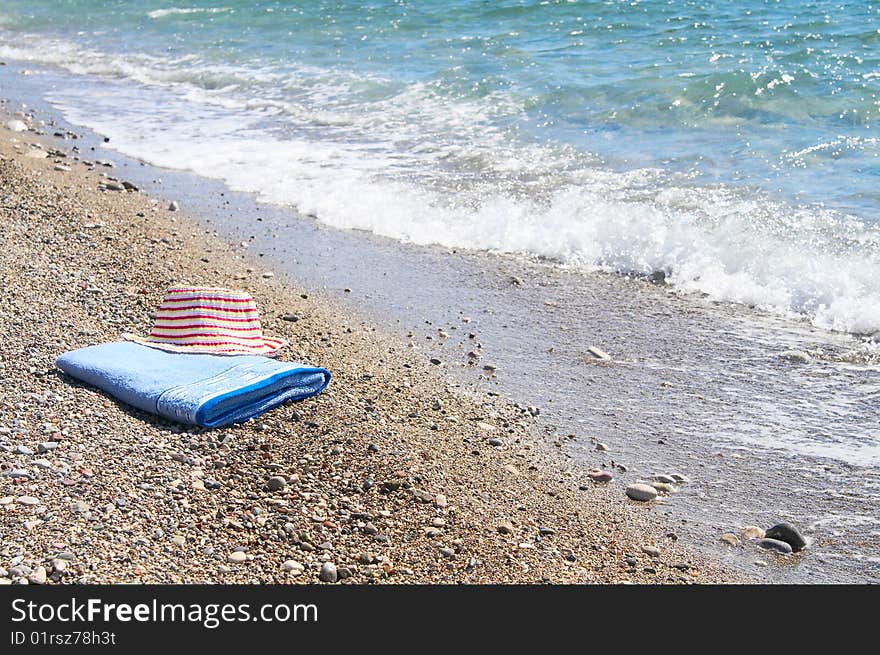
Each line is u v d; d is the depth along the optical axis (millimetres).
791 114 5668
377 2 9938
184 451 3252
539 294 4254
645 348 3941
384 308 4152
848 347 3910
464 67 7156
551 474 3420
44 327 3680
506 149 5414
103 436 3260
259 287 4211
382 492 3219
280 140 5812
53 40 9414
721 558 3193
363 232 4691
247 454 3275
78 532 2998
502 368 3852
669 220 4559
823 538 3252
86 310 3811
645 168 5047
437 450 3414
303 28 9039
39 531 2988
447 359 3885
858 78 6117
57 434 3238
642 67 6773
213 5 10516
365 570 3031
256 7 10133
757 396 3715
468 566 3076
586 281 4332
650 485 3393
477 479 3340
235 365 3494
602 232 4551
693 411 3662
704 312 4121
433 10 9289
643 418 3637
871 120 5461
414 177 5094
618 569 3137
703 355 3900
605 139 5496
